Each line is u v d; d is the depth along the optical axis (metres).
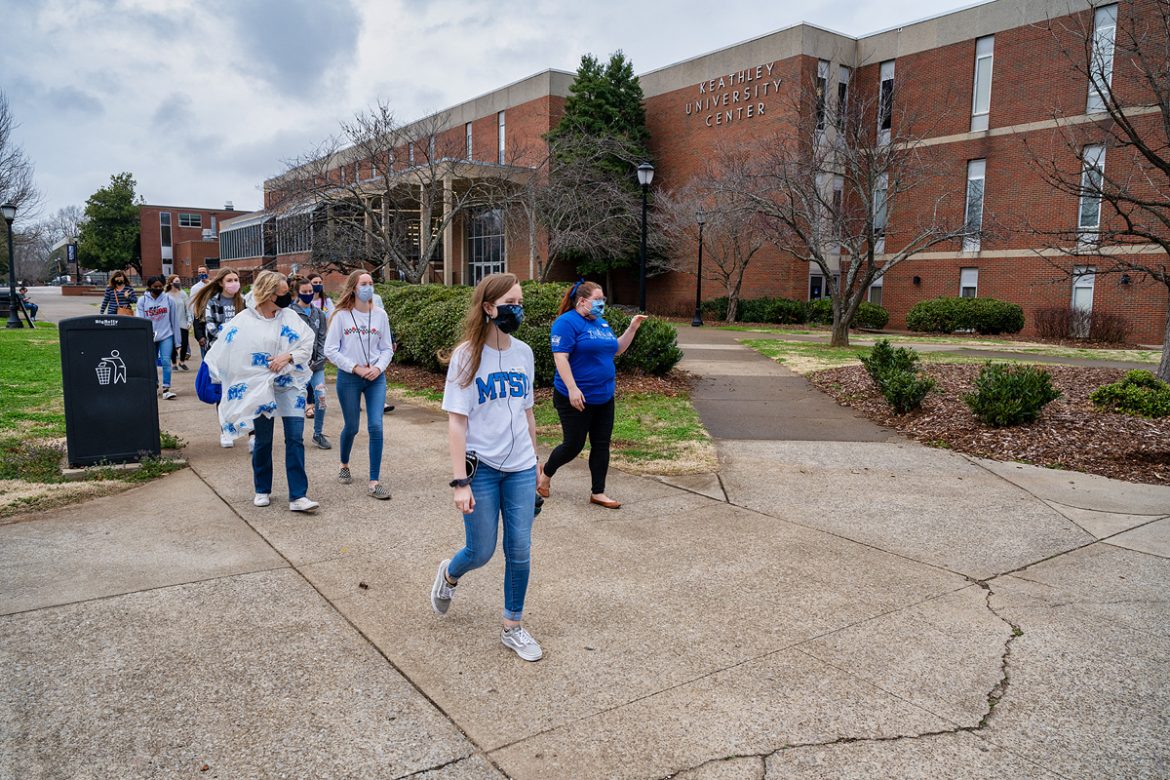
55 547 5.15
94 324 7.03
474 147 42.28
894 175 21.47
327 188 23.80
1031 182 25.81
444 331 13.08
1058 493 7.02
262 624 4.11
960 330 25.98
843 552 5.46
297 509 6.00
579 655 3.88
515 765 2.98
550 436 9.03
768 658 3.89
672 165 34.97
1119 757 3.11
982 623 4.34
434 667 3.71
